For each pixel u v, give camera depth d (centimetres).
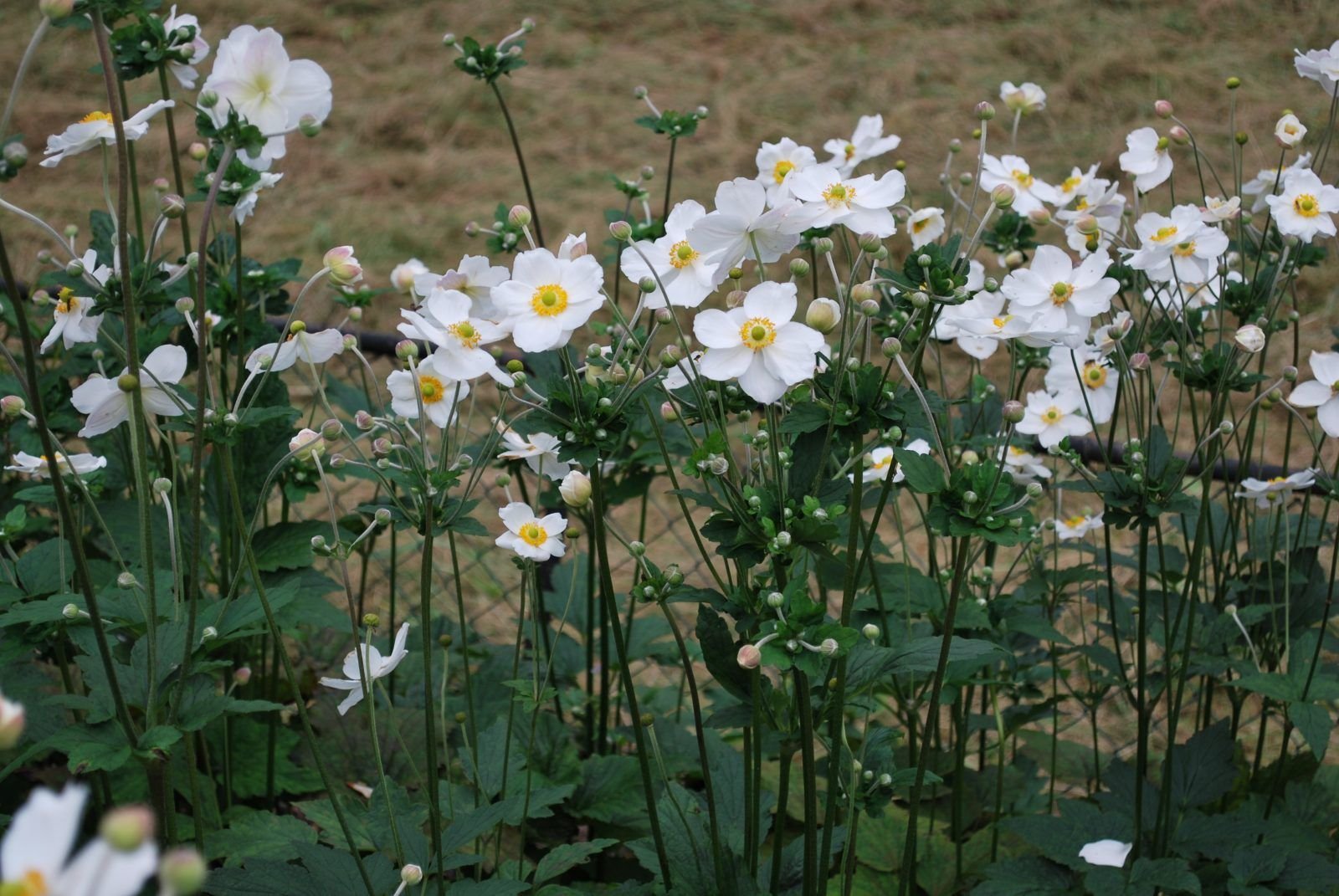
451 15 791
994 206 223
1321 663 253
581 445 222
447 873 246
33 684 241
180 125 659
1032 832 246
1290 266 255
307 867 227
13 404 226
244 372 253
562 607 274
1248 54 679
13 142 219
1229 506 258
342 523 258
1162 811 246
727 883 228
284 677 273
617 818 253
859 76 701
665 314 225
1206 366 243
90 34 753
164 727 219
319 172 635
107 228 255
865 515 358
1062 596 264
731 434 269
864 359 221
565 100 697
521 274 222
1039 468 256
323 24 789
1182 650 256
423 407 235
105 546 268
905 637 253
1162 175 256
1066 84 666
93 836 249
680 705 270
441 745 260
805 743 222
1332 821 253
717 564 367
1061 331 230
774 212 220
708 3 806
